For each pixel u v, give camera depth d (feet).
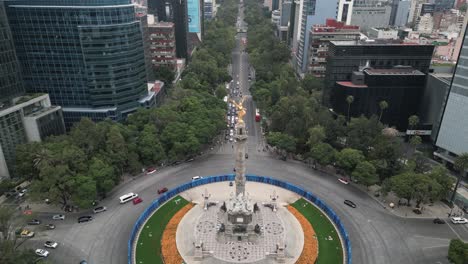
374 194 487.61
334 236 408.67
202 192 490.90
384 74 630.74
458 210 454.40
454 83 524.52
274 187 504.02
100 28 557.74
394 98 647.97
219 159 576.61
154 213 444.96
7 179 479.82
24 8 541.34
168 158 551.59
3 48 510.58
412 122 587.27
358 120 585.63
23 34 558.15
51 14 544.62
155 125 580.71
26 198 464.65
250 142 635.25
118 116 627.46
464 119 517.14
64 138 512.22
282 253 370.73
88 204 419.33
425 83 635.66
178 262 367.25
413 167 491.31
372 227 422.82
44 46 566.36
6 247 331.16
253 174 534.78
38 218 428.56
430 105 630.74
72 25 551.18
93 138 501.56
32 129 522.06
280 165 562.25
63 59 575.38
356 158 498.69
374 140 541.75
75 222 424.05
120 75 605.31
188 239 401.08
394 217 440.86
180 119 594.65
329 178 527.81
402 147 546.26
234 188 501.15
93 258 371.35
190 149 542.57
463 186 509.76
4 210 357.61
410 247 391.24
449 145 549.95
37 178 469.16
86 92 602.85
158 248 390.83
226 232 403.34
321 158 523.70
